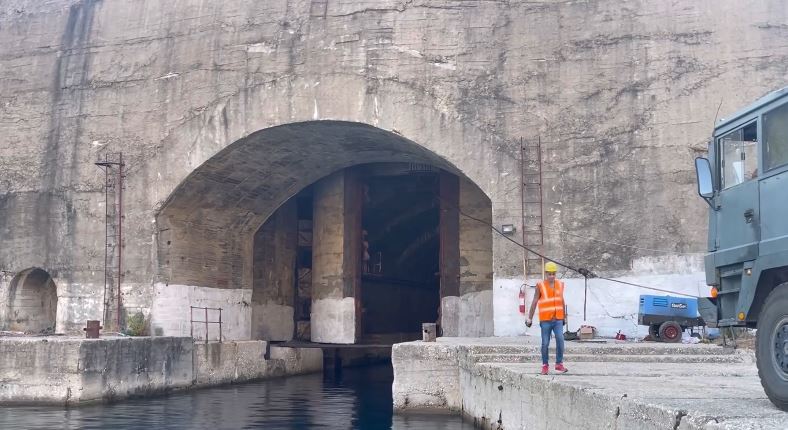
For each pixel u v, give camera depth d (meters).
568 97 17.16
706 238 16.02
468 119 17.56
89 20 20.80
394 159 21.83
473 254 21.44
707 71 16.53
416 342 15.02
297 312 25.83
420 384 13.89
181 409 15.27
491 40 17.73
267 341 23.23
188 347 18.56
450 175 22.44
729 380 8.68
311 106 18.52
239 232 22.17
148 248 19.45
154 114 19.78
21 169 20.81
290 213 25.53
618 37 17.08
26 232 20.56
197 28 19.72
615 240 16.50
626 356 12.38
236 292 21.89
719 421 4.90
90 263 19.86
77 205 20.17
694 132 16.41
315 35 18.73
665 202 16.34
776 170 6.77
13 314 20.78
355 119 18.22
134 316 19.19
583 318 16.44
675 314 15.14
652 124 16.66
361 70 18.31
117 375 16.28
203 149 19.19
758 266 6.82
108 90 20.30
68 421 13.47
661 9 16.94
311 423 13.53
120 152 19.95
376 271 27.06
